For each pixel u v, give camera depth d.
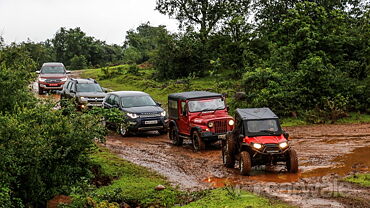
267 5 42.41
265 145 11.70
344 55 26.44
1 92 11.70
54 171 9.79
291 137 17.39
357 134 17.52
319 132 18.25
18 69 12.75
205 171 12.57
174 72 40.75
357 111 22.14
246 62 33.62
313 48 26.02
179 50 40.09
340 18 27.50
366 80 24.05
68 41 89.56
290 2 41.50
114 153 15.19
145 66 56.78
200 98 16.20
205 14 46.91
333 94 22.25
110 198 9.93
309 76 22.22
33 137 9.22
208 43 40.75
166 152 15.42
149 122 18.16
